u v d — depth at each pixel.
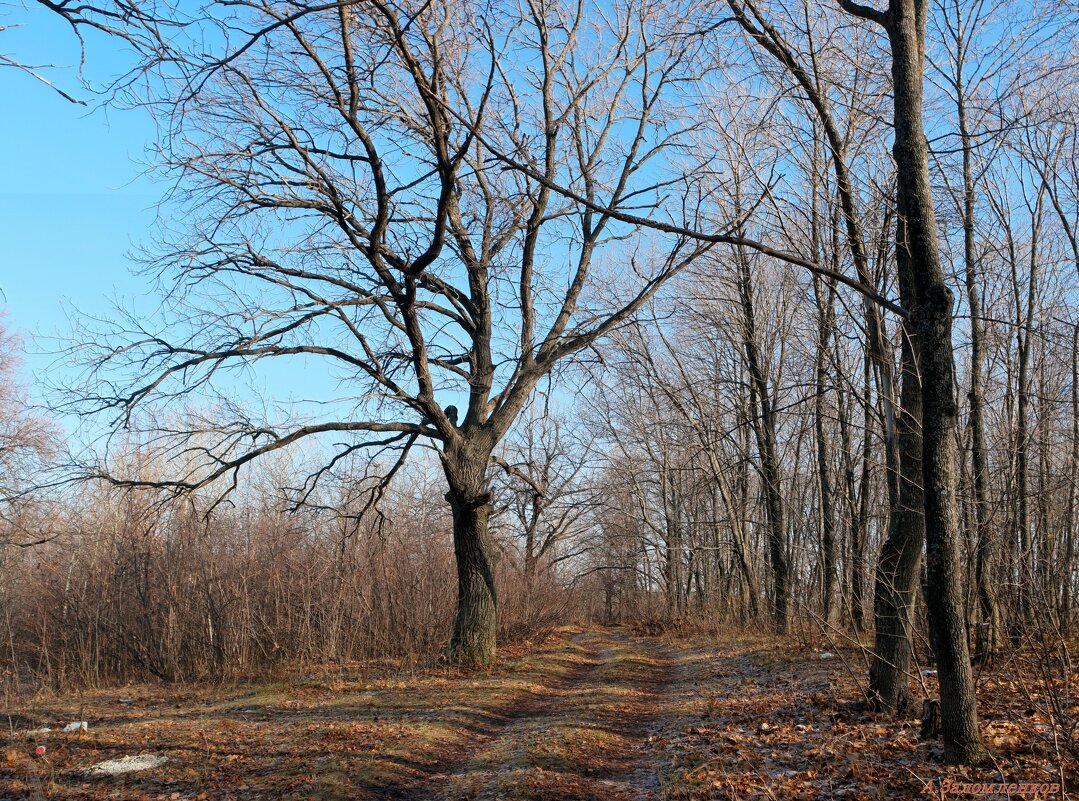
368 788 8.41
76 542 20.78
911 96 7.31
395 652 17.73
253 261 14.91
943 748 7.46
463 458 16.77
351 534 17.83
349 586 17.91
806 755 8.47
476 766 9.24
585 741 10.17
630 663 19.58
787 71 11.62
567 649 23.55
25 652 18.81
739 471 29.50
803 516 23.23
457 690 14.16
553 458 40.09
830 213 11.66
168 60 6.75
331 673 16.52
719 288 24.88
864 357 15.00
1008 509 8.58
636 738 10.84
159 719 12.41
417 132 15.33
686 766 8.71
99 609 18.06
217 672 17.23
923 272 7.06
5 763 9.55
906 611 9.55
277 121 14.53
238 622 17.62
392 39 12.13
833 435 22.14
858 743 8.49
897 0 7.50
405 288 14.71
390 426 16.16
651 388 27.22
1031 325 16.61
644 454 38.66
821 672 13.30
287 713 12.47
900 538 9.53
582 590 41.97
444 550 20.86
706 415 26.16
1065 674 6.63
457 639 17.09
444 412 17.39
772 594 26.61
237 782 8.60
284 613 18.28
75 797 8.25
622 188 17.67
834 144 10.44
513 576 24.44
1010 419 11.03
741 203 15.18
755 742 9.38
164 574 18.53
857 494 22.64
